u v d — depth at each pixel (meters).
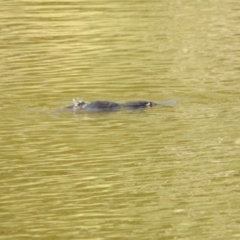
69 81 46.22
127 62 49.97
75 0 67.88
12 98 43.22
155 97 43.59
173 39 55.56
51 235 27.94
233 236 27.78
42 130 38.47
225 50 52.88
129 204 30.27
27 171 33.50
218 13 63.19
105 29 58.28
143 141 36.91
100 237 27.77
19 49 53.06
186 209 29.88
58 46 53.84
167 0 68.00
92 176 32.94
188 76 47.22
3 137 37.53
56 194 31.22
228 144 36.47
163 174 33.16
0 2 67.38
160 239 27.61
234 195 31.05
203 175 33.03
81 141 36.97
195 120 39.69
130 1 67.62
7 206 30.20
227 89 44.78
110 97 43.62
